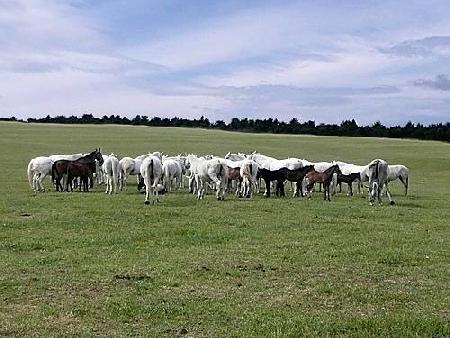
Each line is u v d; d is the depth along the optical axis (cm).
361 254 1504
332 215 2283
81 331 902
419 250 1575
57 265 1332
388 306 1066
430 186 4319
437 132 11231
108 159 3173
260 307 1037
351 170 3566
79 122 15138
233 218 2114
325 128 12444
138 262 1370
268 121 13600
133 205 2469
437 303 1084
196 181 3192
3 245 1548
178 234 1755
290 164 3475
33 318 961
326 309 1041
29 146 7038
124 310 999
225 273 1274
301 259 1423
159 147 7319
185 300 1074
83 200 2667
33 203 2517
